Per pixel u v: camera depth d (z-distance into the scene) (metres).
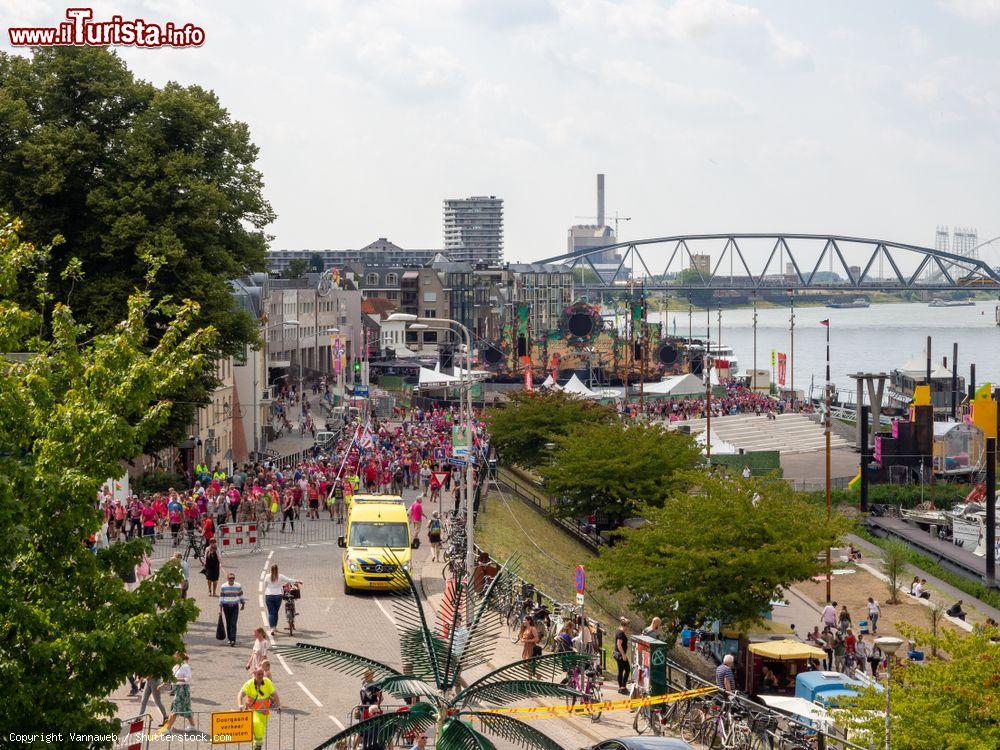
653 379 182.25
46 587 20.89
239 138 67.50
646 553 46.62
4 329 21.88
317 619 41.38
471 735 21.05
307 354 187.12
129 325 22.95
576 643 35.50
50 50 63.94
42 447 21.39
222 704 31.38
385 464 73.25
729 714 29.11
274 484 62.25
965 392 157.50
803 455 136.88
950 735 25.56
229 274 65.50
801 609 65.44
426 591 45.69
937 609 60.59
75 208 62.19
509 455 90.44
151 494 62.12
